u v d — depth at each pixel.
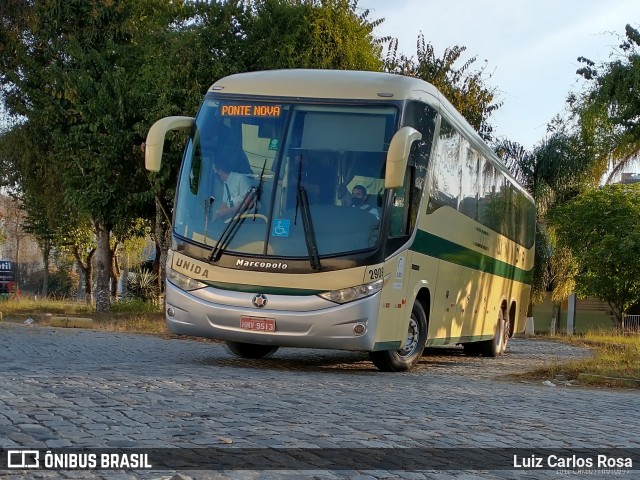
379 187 12.08
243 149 12.47
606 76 21.92
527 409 9.58
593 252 36.41
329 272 11.83
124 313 27.94
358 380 11.72
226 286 12.08
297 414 7.98
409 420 8.11
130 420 7.18
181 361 13.48
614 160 34.62
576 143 34.97
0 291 47.22
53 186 31.28
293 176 12.16
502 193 19.86
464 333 17.05
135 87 26.16
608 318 46.91
